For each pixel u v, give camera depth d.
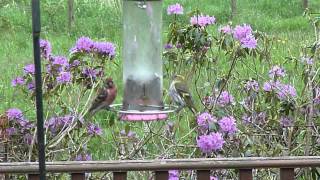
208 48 3.50
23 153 3.20
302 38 6.43
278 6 13.05
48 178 2.98
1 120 3.17
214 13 12.39
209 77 3.52
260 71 4.07
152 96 2.44
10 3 11.73
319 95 3.37
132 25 2.45
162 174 2.23
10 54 8.04
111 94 2.47
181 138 3.17
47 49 3.27
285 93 3.38
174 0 13.05
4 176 2.36
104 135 3.77
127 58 2.46
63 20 11.02
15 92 4.27
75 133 3.22
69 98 3.32
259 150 3.19
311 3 13.37
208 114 3.06
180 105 2.71
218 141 2.85
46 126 3.21
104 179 3.06
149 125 3.26
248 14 12.41
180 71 3.40
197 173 2.24
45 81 3.24
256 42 3.44
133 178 3.15
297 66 3.89
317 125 3.36
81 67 3.22
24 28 10.41
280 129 3.33
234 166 2.22
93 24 10.78
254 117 3.40
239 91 3.49
